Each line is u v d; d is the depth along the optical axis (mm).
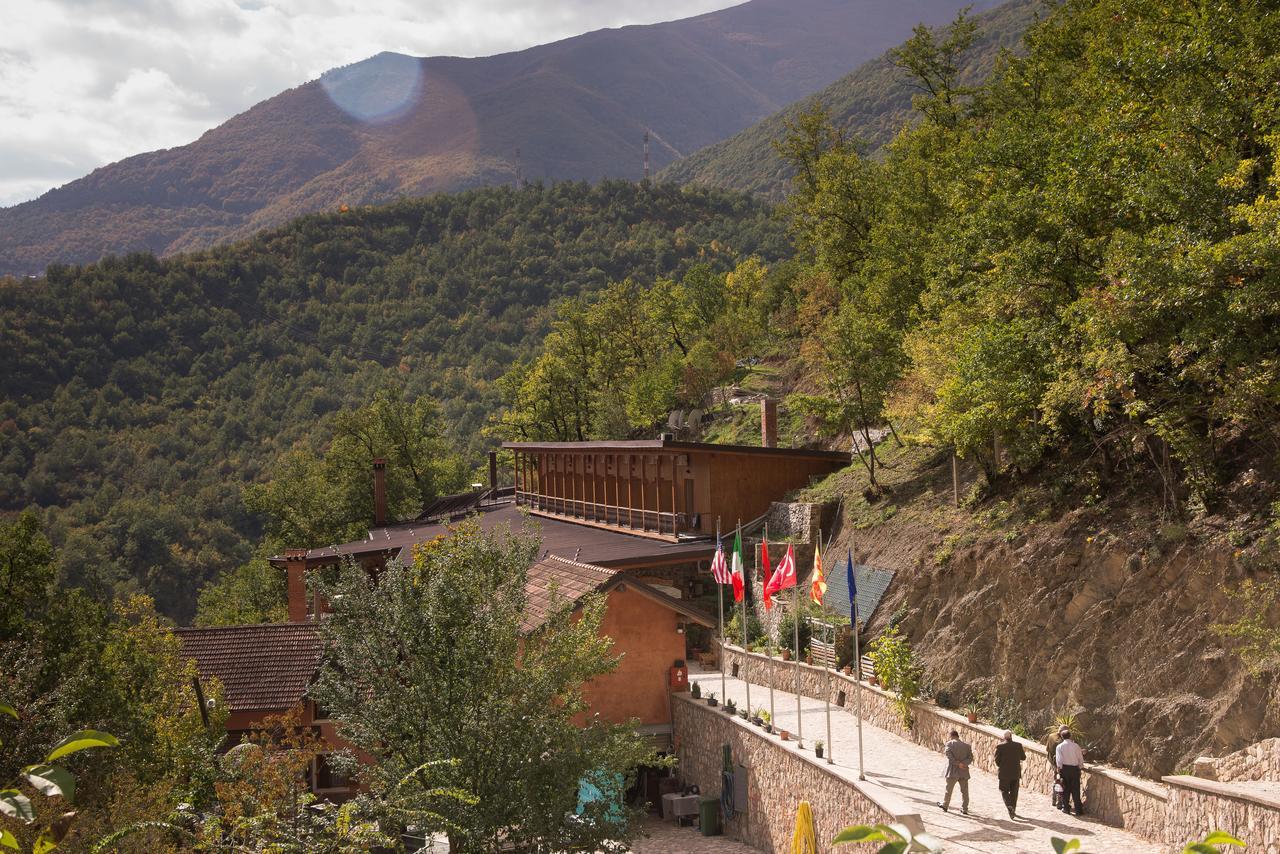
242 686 28156
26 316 196625
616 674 30609
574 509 56094
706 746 28688
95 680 19438
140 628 26531
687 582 41406
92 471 170000
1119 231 21719
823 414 40688
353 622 20797
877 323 40281
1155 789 17766
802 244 73250
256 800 15609
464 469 103750
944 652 26547
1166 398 21953
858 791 20078
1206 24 22938
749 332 78938
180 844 16734
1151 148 22609
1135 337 20516
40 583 21969
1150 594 20984
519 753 19516
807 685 31562
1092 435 25250
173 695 24234
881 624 30141
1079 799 19656
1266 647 17516
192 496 166000
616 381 83500
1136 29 26453
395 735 19766
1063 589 23219
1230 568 19219
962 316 29078
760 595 36594
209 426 189375
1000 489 29047
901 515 34031
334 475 86125
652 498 49531
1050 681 22516
